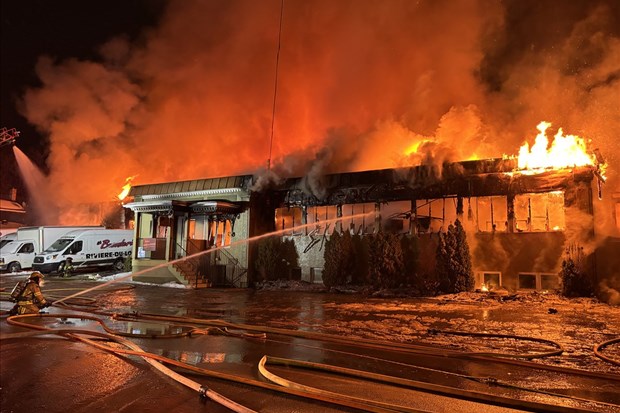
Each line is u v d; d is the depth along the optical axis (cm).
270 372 624
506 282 1723
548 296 1545
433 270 1859
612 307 1327
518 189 1734
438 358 712
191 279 2148
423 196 1931
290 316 1171
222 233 2347
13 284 2089
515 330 945
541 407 470
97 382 578
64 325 1012
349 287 1950
